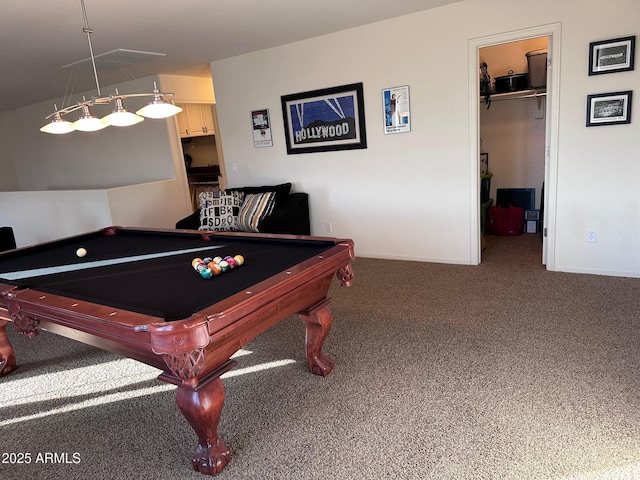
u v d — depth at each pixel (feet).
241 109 16.34
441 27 12.08
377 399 7.09
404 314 10.21
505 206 16.61
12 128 24.18
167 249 9.03
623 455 5.49
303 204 15.12
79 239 10.70
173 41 12.85
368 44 13.25
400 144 13.53
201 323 4.77
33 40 11.20
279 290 5.85
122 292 6.40
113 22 10.50
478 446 5.87
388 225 14.44
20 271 8.08
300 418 6.77
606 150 10.82
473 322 9.50
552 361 7.74
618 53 10.18
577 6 10.41
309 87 14.65
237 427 6.66
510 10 11.15
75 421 7.20
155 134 18.78
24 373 8.91
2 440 6.84
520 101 16.21
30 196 18.49
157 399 7.70
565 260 11.96
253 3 10.14
